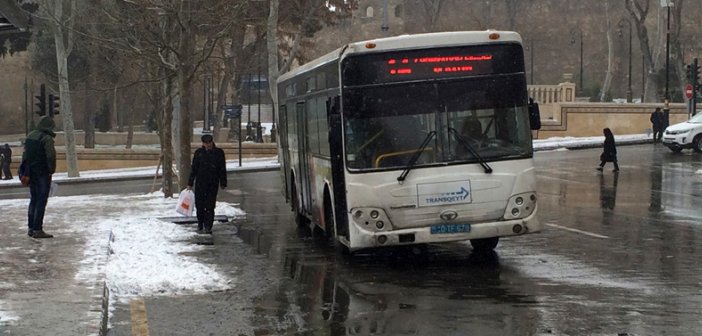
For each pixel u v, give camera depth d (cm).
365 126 1321
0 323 901
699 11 8056
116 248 1506
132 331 942
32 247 1464
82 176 4438
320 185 1564
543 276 1230
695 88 4944
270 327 959
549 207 2205
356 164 1318
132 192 3312
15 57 8031
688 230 1731
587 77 8675
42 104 3831
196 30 2748
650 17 8638
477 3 8562
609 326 918
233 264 1411
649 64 6506
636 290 1114
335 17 5406
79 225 1820
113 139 7194
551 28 8744
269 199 2717
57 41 4388
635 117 5350
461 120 1325
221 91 5812
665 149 4319
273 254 1522
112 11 2983
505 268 1308
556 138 5238
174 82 3105
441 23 8512
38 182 1591
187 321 994
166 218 1997
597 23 8688
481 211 1316
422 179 1309
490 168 1318
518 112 1333
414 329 929
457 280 1218
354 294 1139
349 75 1324
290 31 5294
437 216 1312
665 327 911
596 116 5400
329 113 1350
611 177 3069
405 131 1320
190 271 1295
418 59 1327
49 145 1588
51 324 898
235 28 3138
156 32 2620
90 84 5897
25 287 1101
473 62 1331
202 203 1791
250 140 6106
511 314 987
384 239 1310
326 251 1553
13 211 2180
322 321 982
